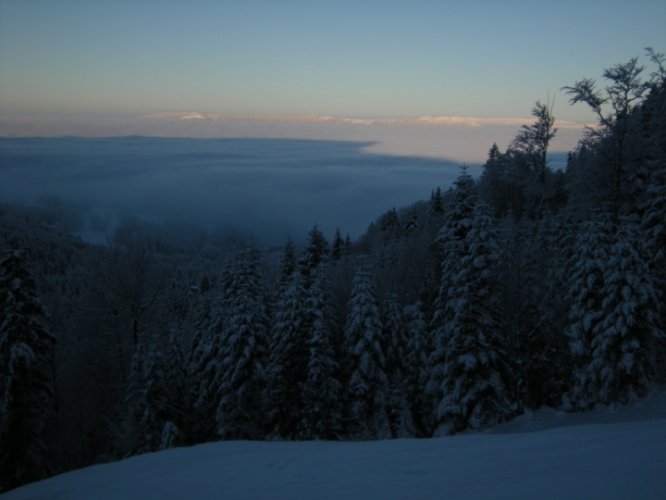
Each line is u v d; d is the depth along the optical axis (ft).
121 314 130.82
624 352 69.05
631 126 88.22
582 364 77.97
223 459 34.91
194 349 119.96
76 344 132.36
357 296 91.30
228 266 115.14
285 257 142.10
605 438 27.73
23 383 80.69
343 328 107.86
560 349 85.76
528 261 94.02
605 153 88.53
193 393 107.45
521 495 19.07
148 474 32.99
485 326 79.05
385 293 122.52
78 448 119.24
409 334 97.30
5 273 80.28
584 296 72.18
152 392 93.71
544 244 104.06
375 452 32.76
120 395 122.83
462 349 78.69
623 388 71.82
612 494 17.70
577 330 74.02
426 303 108.06
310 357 91.09
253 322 94.63
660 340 74.02
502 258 85.35
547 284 88.74
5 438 79.87
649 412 65.87
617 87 85.66
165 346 129.29
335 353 102.42
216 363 98.22
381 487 23.52
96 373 131.64
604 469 20.84
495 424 80.18
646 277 69.21
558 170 168.76
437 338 86.94
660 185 80.89
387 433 92.99
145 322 135.85
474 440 33.09
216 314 106.73
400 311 106.93
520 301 86.89
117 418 121.08
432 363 89.25
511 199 194.80
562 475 20.81
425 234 150.10
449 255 87.30
